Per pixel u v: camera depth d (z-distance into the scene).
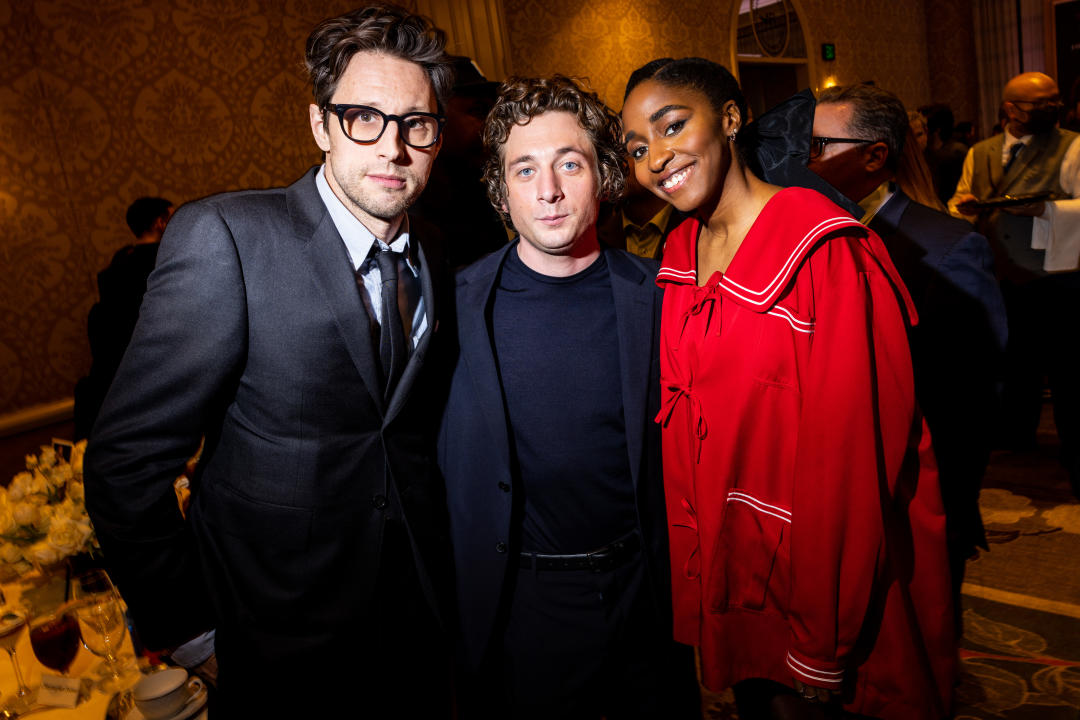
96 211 3.51
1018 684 2.09
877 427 1.19
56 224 3.41
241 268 1.23
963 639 2.32
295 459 1.28
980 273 1.55
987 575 2.66
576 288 1.46
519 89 1.35
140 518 1.22
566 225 1.37
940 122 5.04
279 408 1.27
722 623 1.35
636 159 1.32
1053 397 3.09
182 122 3.71
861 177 1.72
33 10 3.30
